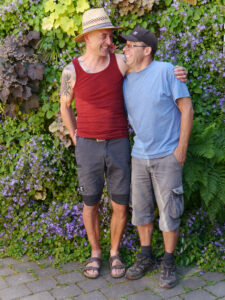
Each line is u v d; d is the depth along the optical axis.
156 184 2.67
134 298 2.61
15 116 3.56
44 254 3.23
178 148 2.56
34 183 3.44
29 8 3.50
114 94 2.68
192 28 3.40
